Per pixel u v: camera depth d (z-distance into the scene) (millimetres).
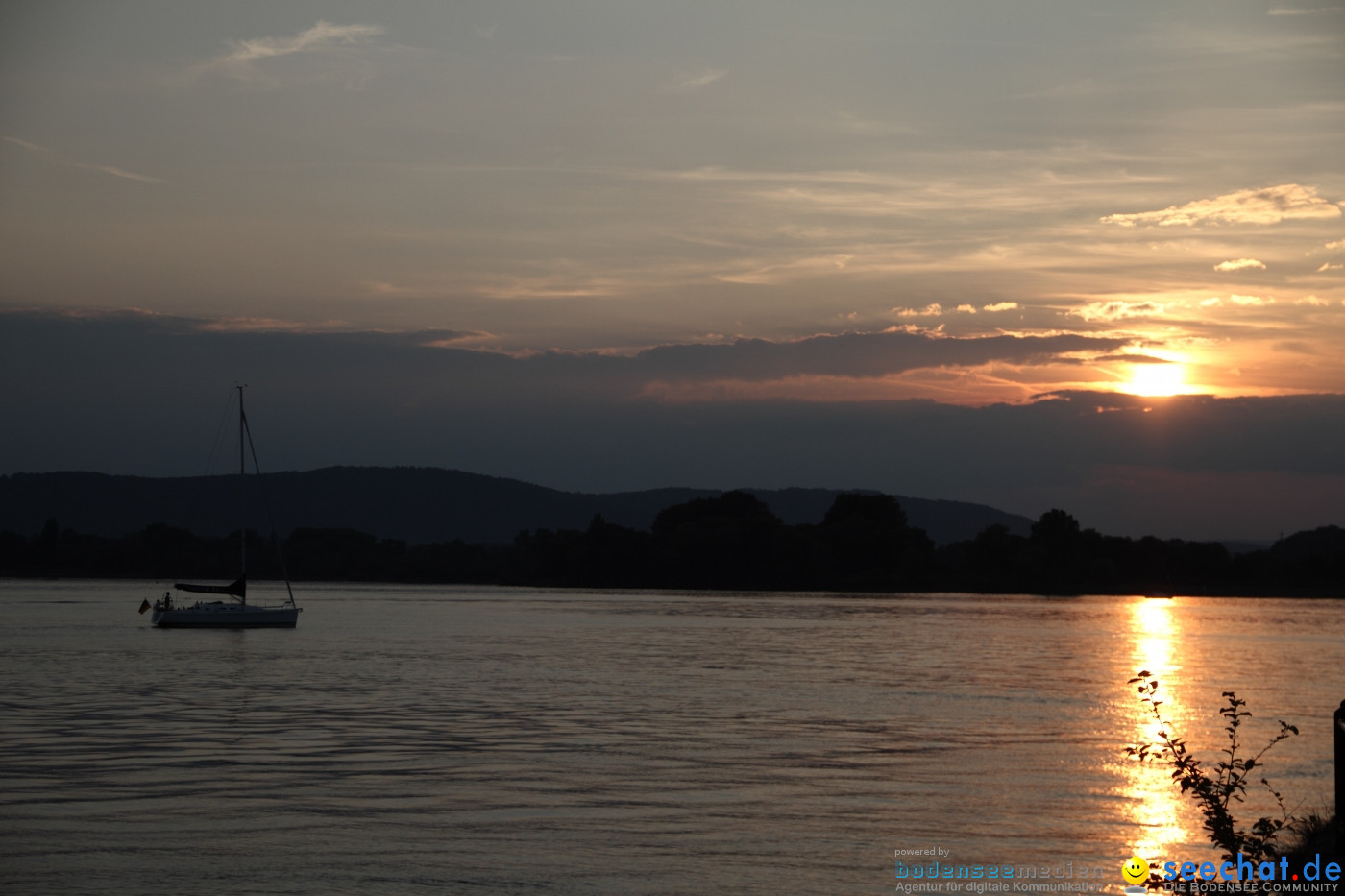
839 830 30141
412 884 24047
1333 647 116062
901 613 170875
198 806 31312
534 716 51906
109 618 132250
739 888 24578
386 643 99875
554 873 25188
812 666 82500
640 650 95312
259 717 50469
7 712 52219
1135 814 33281
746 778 37125
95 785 34250
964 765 40875
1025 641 117562
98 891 23219
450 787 34531
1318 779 40750
